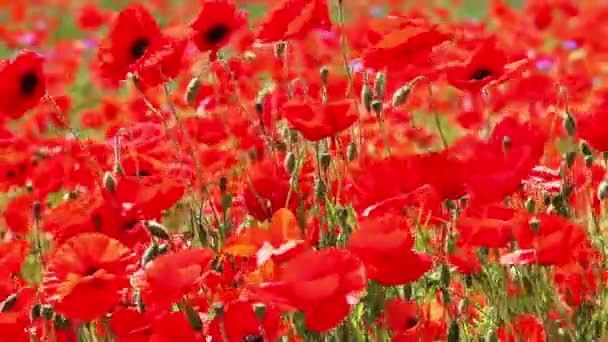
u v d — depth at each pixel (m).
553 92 5.16
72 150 4.64
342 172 3.55
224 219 3.37
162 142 4.09
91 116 6.31
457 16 14.10
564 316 2.95
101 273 2.41
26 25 13.84
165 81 3.46
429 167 2.72
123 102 6.31
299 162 3.30
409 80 3.76
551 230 2.61
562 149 3.96
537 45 8.27
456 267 3.09
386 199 2.71
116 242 2.57
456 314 3.05
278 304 2.24
